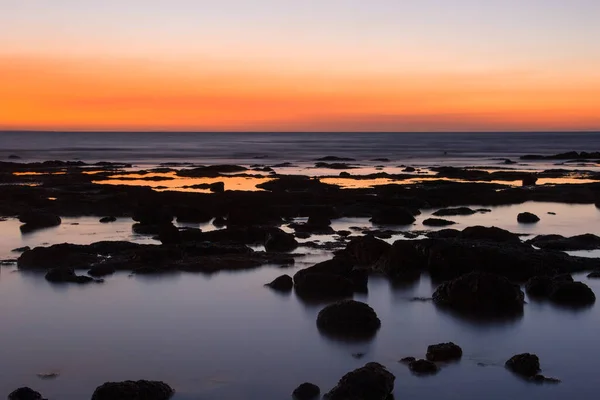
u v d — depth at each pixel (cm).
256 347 1209
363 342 1243
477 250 1788
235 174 5275
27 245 2200
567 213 3034
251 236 2277
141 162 7088
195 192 3797
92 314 1398
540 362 1140
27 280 1680
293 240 2109
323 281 1577
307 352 1187
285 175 5131
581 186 3997
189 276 1734
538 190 3766
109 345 1212
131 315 1392
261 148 11500
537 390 1028
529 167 6431
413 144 14075
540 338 1266
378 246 1917
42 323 1336
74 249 2011
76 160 7469
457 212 3034
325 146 12788
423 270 1817
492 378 1073
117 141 16150
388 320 1380
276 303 1495
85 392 1020
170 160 7556
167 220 2720
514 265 1753
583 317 1396
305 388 1011
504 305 1455
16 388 1030
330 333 1290
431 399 1000
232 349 1198
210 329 1305
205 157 8238
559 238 2200
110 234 2438
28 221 2622
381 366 1057
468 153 9519
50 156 8206
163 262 1859
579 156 8025
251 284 1659
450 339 1262
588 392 1022
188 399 1001
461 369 1109
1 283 1650
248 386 1045
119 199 3195
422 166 6575
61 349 1192
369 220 2827
